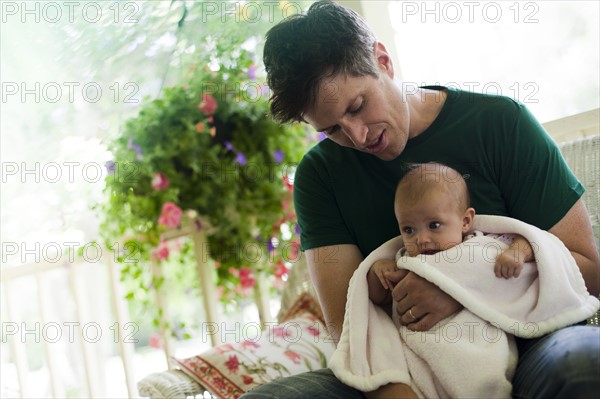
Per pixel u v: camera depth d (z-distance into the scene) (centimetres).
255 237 256
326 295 139
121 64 270
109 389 340
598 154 163
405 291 122
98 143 279
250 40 262
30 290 328
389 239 138
